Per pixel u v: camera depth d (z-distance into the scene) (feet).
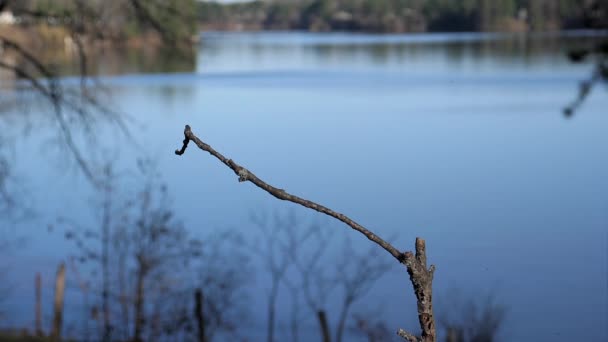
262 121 125.80
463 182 78.48
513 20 367.25
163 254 45.01
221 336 43.62
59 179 65.82
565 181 78.59
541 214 62.08
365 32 502.79
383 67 258.57
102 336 43.24
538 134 116.16
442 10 435.94
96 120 44.88
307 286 46.29
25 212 55.11
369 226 57.77
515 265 46.37
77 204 60.18
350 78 217.97
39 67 42.98
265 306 46.09
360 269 47.80
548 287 43.06
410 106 156.76
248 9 516.73
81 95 44.11
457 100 165.17
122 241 45.70
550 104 151.64
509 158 95.45
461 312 39.45
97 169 48.57
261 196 69.10
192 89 167.94
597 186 74.95
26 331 43.80
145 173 50.88
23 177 59.36
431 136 115.85
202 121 118.62
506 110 146.41
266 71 237.04
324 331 41.60
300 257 50.44
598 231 55.01
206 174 79.00
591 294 42.06
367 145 105.60
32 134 62.13
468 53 298.56
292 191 71.92
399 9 476.54
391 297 45.44
